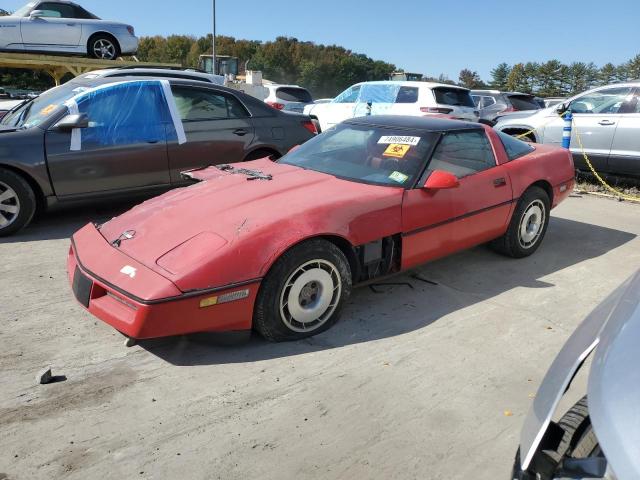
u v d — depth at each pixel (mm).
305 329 3432
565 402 2564
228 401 2783
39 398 2768
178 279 2912
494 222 4598
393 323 3688
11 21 11602
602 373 1500
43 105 5984
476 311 3924
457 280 4512
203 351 3258
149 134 5934
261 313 3203
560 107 9273
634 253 5426
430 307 3965
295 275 3283
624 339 1586
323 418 2668
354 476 2307
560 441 1614
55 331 3475
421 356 3270
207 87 6434
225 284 3000
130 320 2908
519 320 3799
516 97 17188
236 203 3551
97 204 5867
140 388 2879
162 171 6070
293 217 3289
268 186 3859
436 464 2391
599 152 8641
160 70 8766
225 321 3084
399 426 2629
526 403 2842
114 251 3277
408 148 4203
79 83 6348
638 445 1254
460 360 3240
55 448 2418
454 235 4246
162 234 3320
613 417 1347
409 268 4047
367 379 3006
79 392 2828
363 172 4145
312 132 7215
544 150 5312
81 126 5457
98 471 2295
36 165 5309
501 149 4773
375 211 3637
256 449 2447
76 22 12320
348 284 3562
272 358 3193
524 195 4867
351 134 4648
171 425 2592
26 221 5395
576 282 4562
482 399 2863
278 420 2645
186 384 2922
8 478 2236
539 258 5160
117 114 5805
